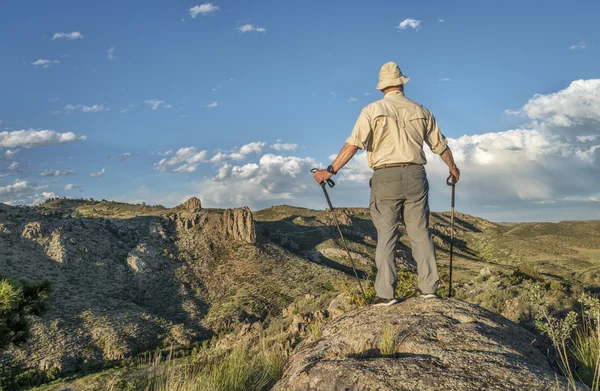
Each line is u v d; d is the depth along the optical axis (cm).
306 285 16050
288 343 552
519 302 1093
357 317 416
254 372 489
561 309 873
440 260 15375
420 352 317
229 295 15325
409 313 396
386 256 433
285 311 4981
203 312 13962
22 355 8731
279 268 17438
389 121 425
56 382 5897
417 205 434
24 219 16650
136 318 11912
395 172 428
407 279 809
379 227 439
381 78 449
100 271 15338
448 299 425
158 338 11100
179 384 430
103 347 9919
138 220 19675
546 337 391
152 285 15412
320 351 368
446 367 282
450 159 465
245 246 18712
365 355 342
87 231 17362
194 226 19550
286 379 313
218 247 18588
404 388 259
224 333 11294
